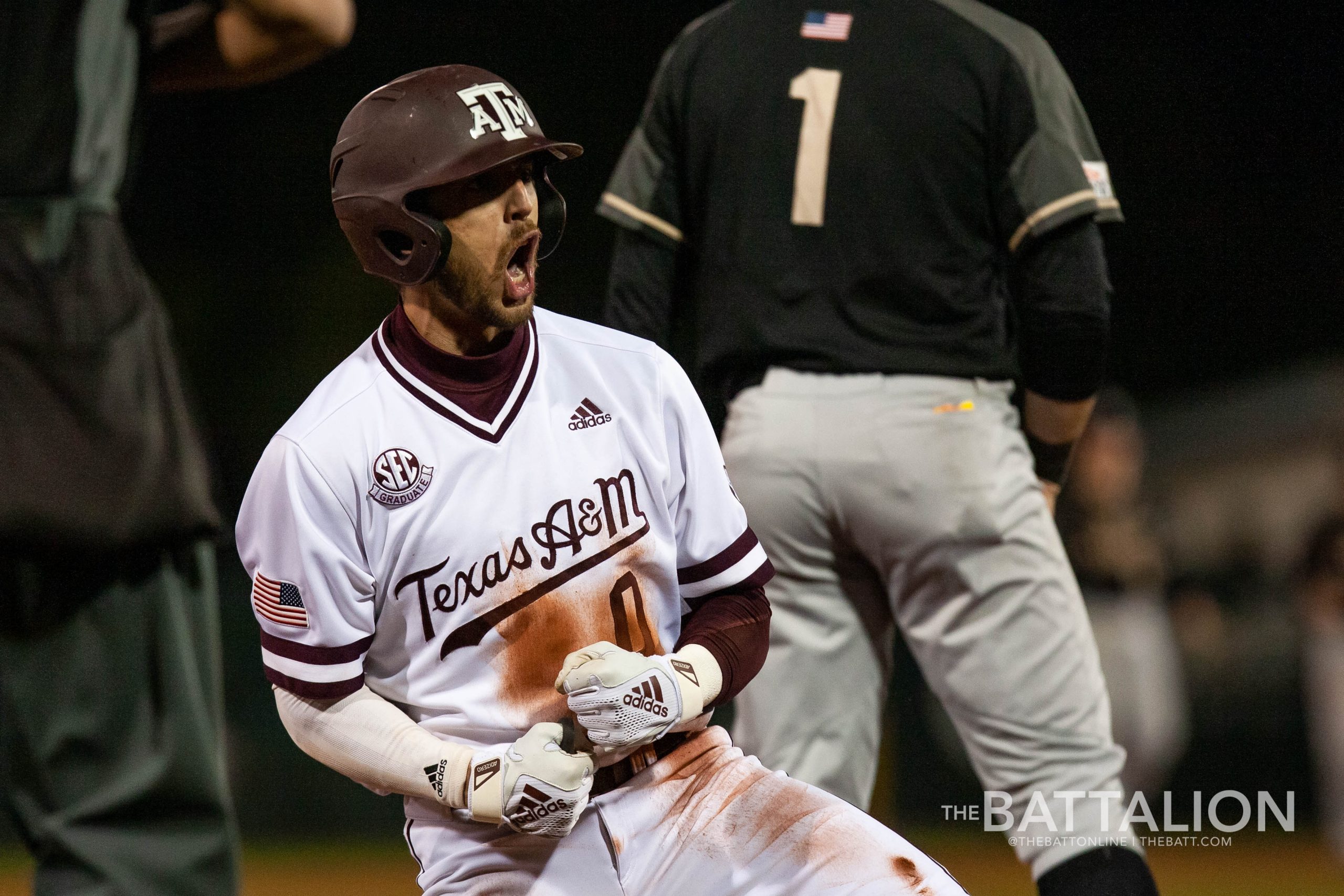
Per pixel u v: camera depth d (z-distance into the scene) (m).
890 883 8.77
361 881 29.86
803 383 12.34
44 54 12.00
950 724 34.81
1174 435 45.06
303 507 8.73
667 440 9.37
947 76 12.20
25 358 11.69
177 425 12.31
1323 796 30.66
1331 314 55.22
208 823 12.27
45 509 11.52
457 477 8.89
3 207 11.91
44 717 11.90
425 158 8.63
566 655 9.07
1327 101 54.47
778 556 12.54
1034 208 12.09
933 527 12.11
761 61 12.73
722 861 9.02
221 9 13.16
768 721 12.60
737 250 12.69
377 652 9.25
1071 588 12.38
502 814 8.55
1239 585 40.03
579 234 54.84
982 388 12.34
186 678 12.23
